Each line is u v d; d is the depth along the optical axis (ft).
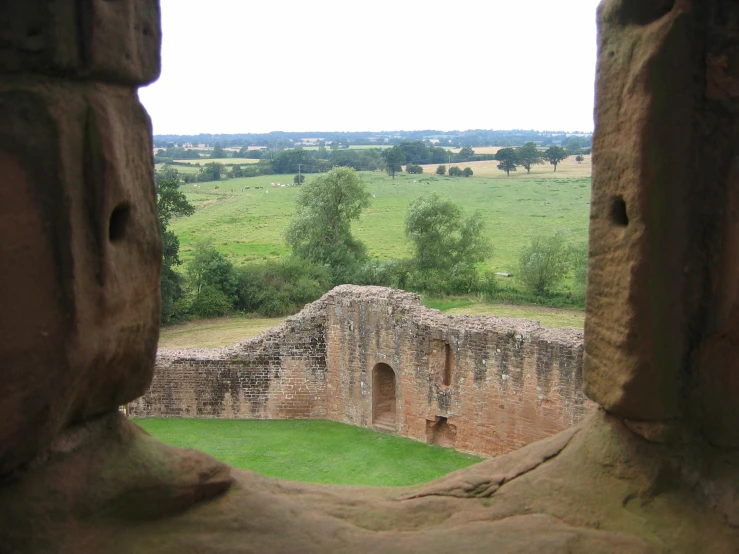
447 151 616.80
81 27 16.16
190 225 241.76
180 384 87.76
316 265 157.28
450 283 155.12
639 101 18.84
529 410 69.26
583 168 483.10
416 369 78.28
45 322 15.44
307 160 459.73
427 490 23.49
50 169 15.29
